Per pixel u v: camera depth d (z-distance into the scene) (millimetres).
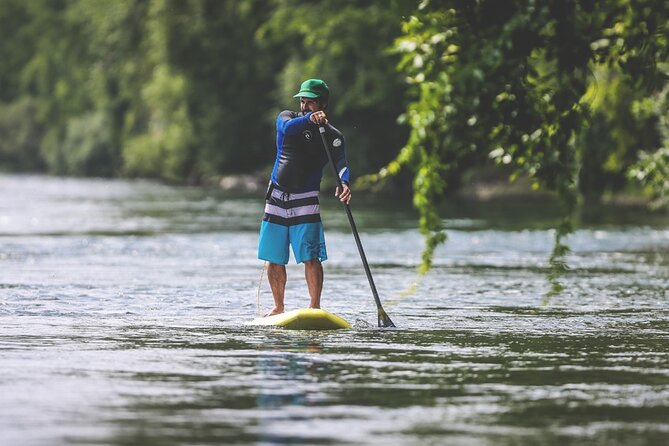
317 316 21203
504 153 24031
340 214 70250
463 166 24156
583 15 22500
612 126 50375
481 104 22328
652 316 23531
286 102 114250
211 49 127188
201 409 13633
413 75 23094
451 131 22750
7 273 32875
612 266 36844
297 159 22641
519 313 23969
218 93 134000
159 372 16125
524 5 22047
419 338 19891
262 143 134750
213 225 58969
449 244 46781
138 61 152500
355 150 110312
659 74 23266
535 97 22781
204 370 16312
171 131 145750
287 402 14070
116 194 105438
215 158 135625
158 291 27828
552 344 19234
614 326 21797
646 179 37938
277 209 22734
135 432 12422
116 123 173750
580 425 12945
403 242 47344
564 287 29875
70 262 37312
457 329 21203
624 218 65938
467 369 16594
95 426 12695
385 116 110312
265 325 21328
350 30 103000
